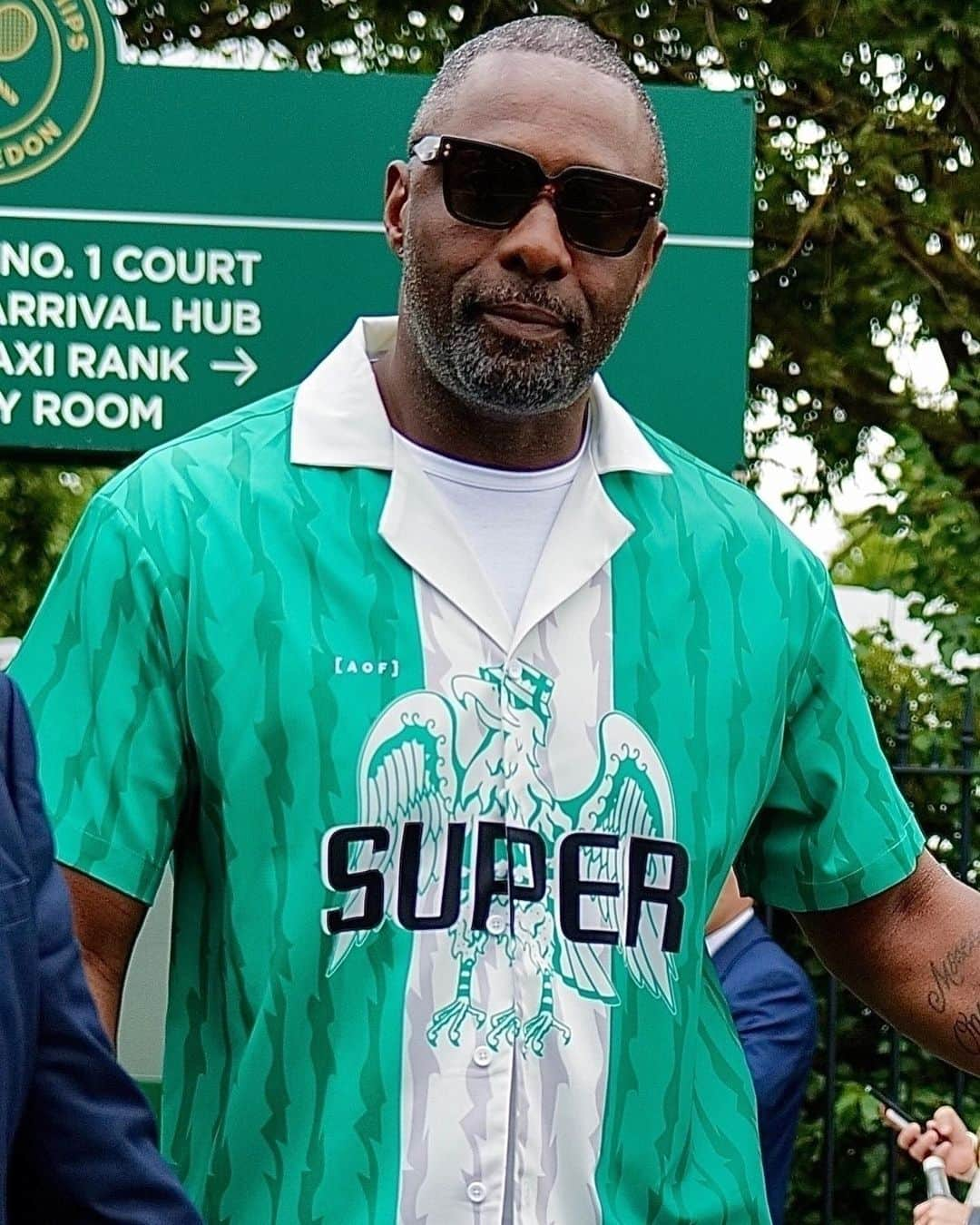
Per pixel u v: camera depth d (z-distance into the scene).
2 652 3.80
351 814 2.19
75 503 6.68
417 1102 2.16
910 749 5.74
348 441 2.29
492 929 2.21
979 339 7.19
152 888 2.21
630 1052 2.24
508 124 2.20
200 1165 2.20
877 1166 5.98
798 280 7.12
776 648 2.40
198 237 4.00
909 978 2.49
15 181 3.97
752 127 4.05
